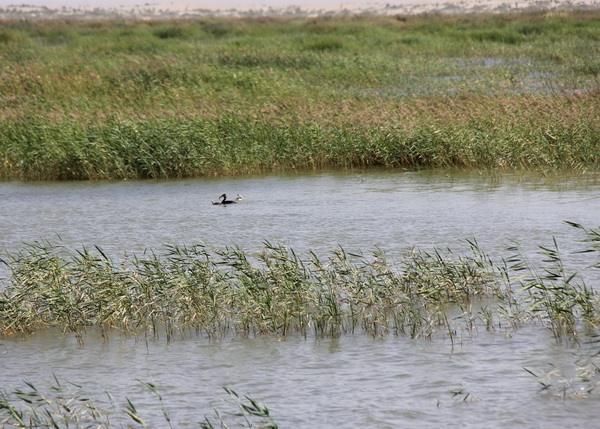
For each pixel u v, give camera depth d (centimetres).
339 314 2859
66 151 5878
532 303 2869
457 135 5712
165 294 2992
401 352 2627
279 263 3203
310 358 2617
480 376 2433
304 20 19600
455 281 3075
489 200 4731
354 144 5853
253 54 10619
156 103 7019
